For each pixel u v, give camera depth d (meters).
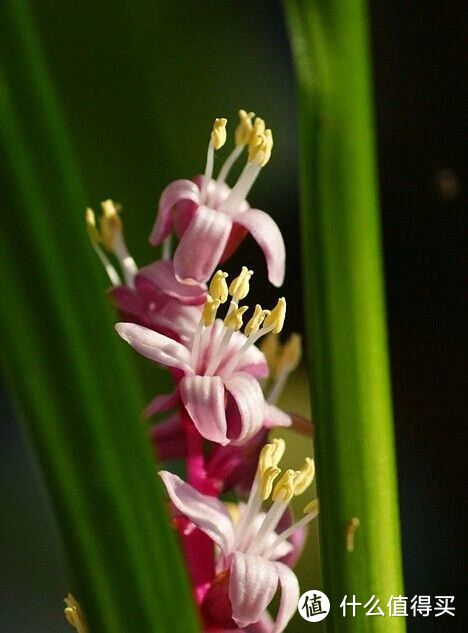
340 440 0.11
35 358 0.10
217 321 0.13
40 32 0.16
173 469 0.16
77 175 0.10
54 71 0.16
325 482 0.11
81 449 0.10
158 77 0.17
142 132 0.16
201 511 0.12
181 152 0.17
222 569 0.13
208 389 0.12
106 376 0.10
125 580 0.10
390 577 0.11
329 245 0.11
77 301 0.10
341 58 0.11
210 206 0.13
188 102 0.17
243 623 0.12
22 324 0.10
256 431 0.12
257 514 0.13
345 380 0.11
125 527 0.10
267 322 0.13
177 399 0.13
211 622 0.12
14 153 0.10
